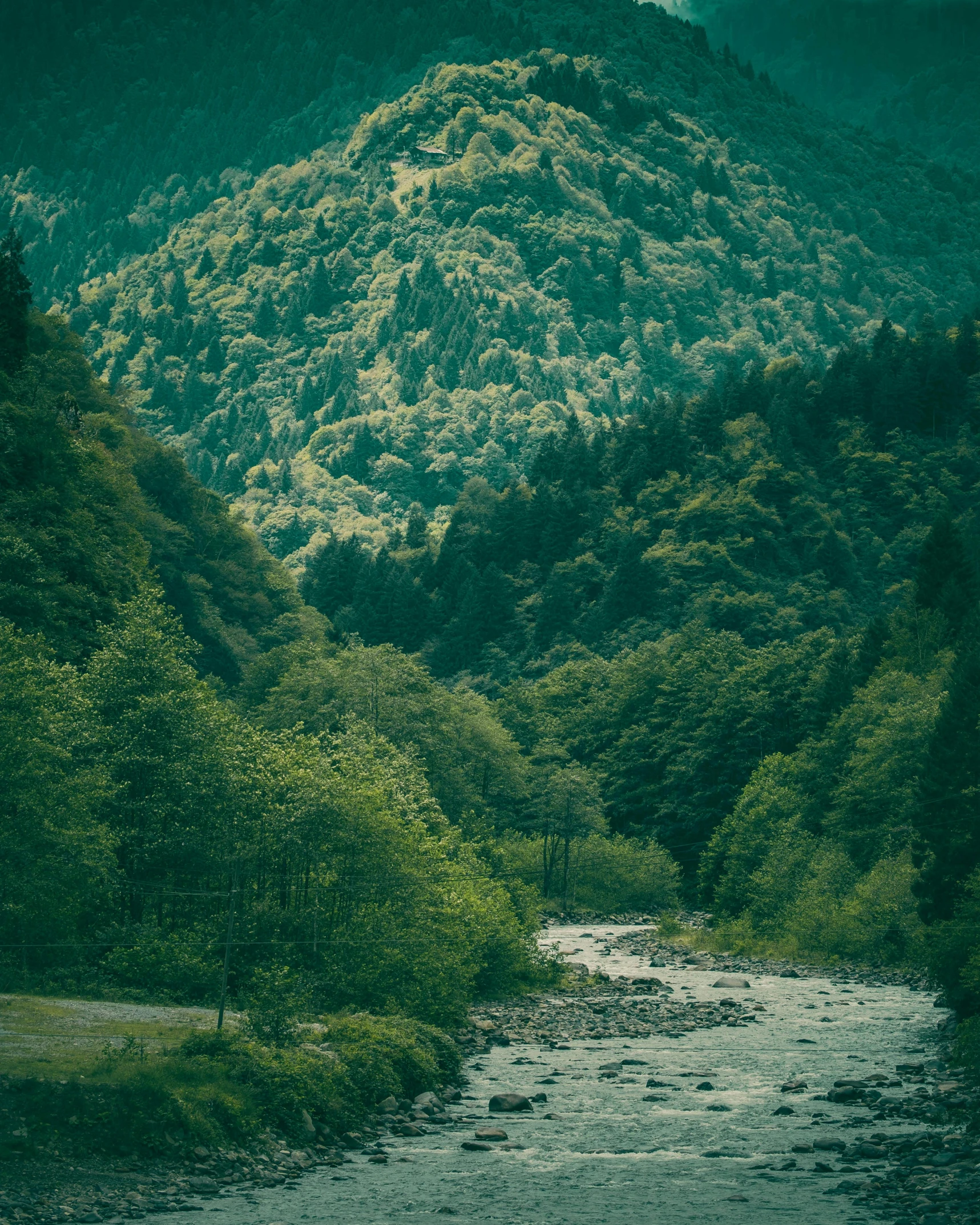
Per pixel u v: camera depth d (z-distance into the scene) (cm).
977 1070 4350
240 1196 3016
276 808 5353
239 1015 4353
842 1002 6612
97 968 5000
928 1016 6128
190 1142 3216
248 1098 3459
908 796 8981
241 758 5594
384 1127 3738
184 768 5303
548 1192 3103
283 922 5209
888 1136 3653
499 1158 3431
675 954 9456
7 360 9756
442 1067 4469
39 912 4691
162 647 5688
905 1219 2859
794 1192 3114
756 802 11412
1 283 9862
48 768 4781
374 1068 3984
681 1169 3325
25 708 4934
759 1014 6188
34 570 7781
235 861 5094
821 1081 4478
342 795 5450
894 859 8688
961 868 6294
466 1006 5694
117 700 5484
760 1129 3759
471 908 6269
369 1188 3116
